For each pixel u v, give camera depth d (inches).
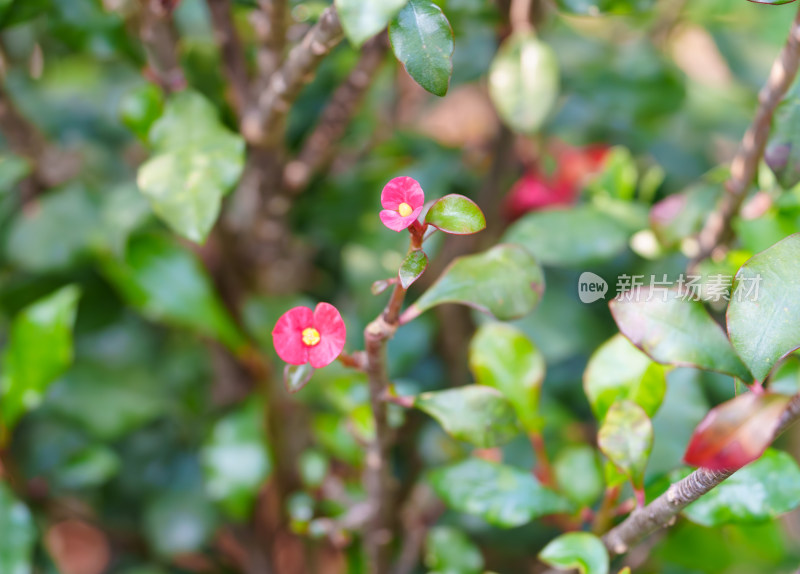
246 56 32.4
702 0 44.0
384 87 42.8
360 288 36.3
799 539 41.5
